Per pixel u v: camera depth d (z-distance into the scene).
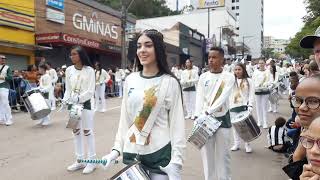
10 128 11.52
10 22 21.25
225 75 5.52
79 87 6.93
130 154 3.49
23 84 15.70
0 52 20.50
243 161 7.80
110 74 22.97
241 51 77.25
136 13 62.00
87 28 28.34
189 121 13.11
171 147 3.49
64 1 25.56
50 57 24.20
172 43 44.41
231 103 8.37
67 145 9.11
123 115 3.65
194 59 50.62
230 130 5.59
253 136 6.46
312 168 2.28
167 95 3.46
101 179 6.55
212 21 66.25
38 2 23.41
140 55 3.49
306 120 2.92
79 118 6.80
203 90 5.61
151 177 3.45
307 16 31.14
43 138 9.96
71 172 6.96
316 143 2.24
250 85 8.30
